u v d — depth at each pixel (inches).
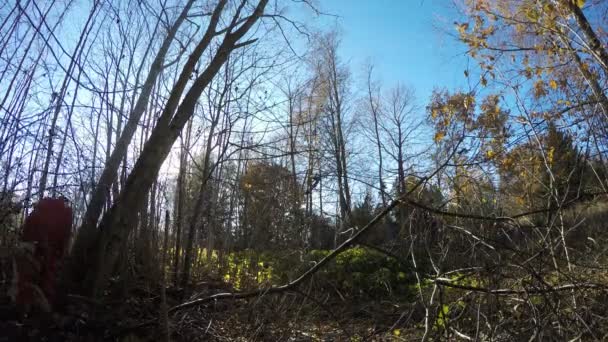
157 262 323.9
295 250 348.5
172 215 402.6
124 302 251.4
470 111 243.1
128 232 253.3
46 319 197.5
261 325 234.1
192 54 285.4
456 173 225.5
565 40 296.8
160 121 268.8
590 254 236.5
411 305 236.5
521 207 240.8
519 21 311.4
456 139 230.5
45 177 263.9
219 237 414.9
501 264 192.7
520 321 199.8
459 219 216.1
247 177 381.4
